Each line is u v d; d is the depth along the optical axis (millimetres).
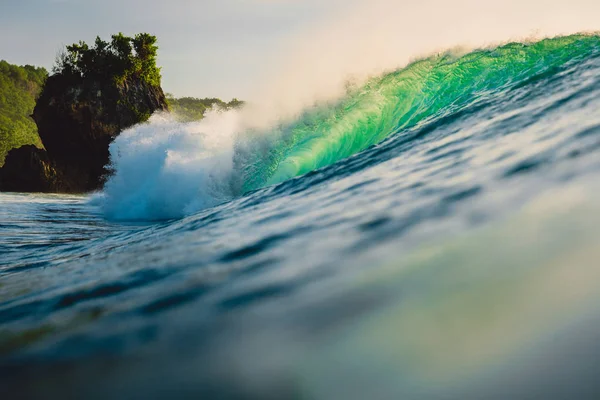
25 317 2029
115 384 1092
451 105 7500
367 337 1008
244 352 1091
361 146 10102
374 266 1552
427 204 2309
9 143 144000
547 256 1226
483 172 2680
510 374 786
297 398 848
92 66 49375
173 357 1171
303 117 11219
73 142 48531
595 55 7238
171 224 4984
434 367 846
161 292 1911
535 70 8523
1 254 5551
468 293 1116
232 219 3732
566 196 1771
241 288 1672
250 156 11016
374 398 798
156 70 54250
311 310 1260
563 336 854
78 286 2455
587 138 2789
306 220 2797
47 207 15797
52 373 1245
